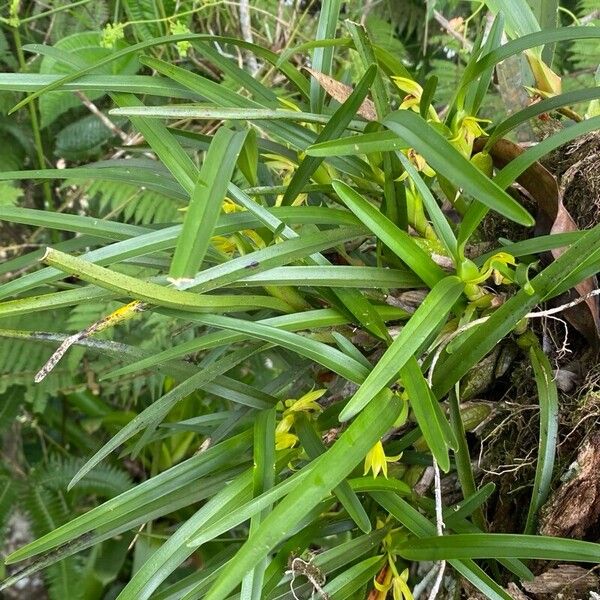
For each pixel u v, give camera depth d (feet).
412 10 5.16
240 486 2.02
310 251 1.99
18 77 2.27
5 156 4.91
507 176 2.05
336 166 2.34
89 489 5.61
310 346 1.99
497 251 2.14
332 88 2.36
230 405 4.51
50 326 4.81
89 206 5.23
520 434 2.32
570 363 2.33
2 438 5.62
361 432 1.83
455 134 2.23
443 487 2.42
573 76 4.37
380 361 1.81
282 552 2.02
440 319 1.90
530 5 2.73
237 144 1.90
